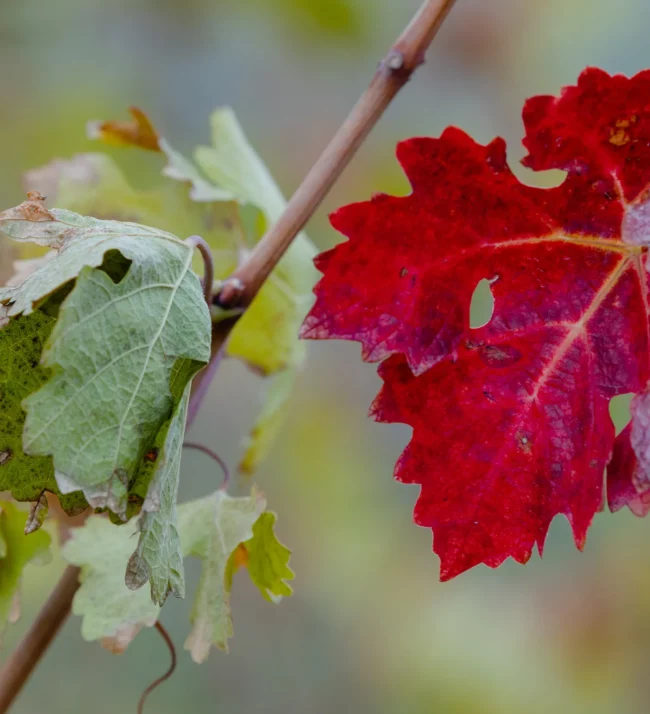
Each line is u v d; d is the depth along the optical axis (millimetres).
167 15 1346
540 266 666
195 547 675
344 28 1317
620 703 1302
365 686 1388
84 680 1335
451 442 663
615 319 666
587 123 656
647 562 1328
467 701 1318
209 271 663
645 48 1390
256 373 755
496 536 664
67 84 1348
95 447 628
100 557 687
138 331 638
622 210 662
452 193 659
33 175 738
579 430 665
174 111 1427
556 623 1343
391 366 662
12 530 696
